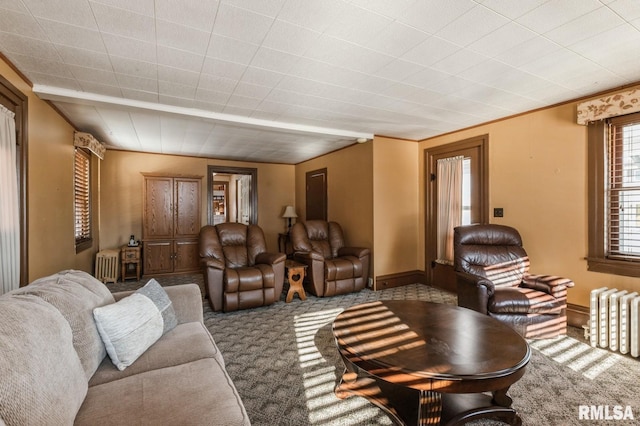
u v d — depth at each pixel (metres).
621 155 2.95
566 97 3.20
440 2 1.73
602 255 3.03
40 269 2.96
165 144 5.27
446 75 2.68
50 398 0.99
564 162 3.31
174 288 2.21
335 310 3.80
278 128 4.15
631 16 1.85
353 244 5.21
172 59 2.38
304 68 2.55
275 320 3.44
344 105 3.46
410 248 5.10
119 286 4.95
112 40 2.10
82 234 4.64
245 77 2.72
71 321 1.36
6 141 2.28
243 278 3.71
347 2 1.73
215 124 4.00
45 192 3.10
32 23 1.90
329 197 5.93
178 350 1.68
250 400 1.96
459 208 4.45
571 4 1.75
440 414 1.55
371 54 2.33
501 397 1.79
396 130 4.52
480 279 2.89
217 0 1.71
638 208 2.85
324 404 1.92
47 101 3.12
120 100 3.20
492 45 2.20
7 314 1.06
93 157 5.18
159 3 1.73
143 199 5.56
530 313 2.80
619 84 2.86
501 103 3.38
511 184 3.80
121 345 1.52
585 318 3.12
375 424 1.74
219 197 10.35
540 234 3.51
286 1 1.72
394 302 2.64
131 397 1.25
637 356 2.50
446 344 1.78
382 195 4.84
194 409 1.17
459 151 4.48
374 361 1.59
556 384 2.13
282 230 7.24
